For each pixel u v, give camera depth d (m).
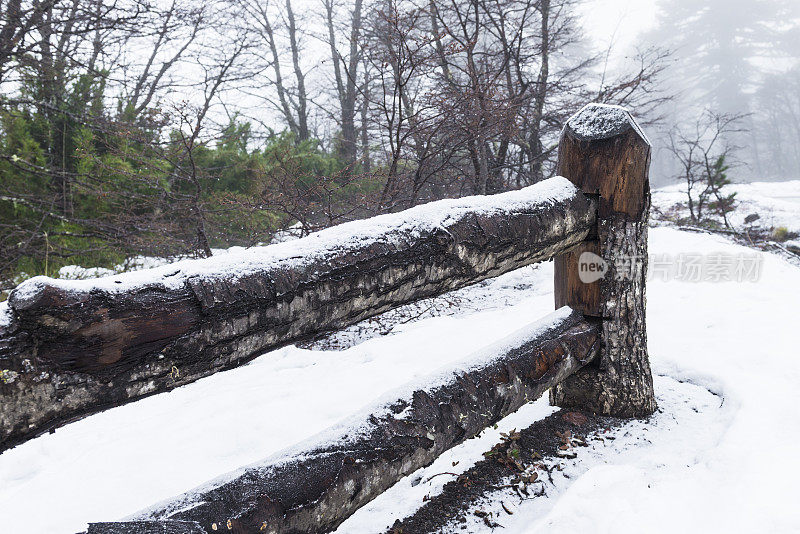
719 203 16.84
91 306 1.07
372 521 2.21
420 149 7.19
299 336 1.48
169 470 3.25
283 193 6.88
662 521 1.93
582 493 2.12
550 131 11.36
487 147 9.24
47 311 1.00
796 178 69.62
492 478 2.43
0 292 6.90
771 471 2.13
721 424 2.75
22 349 0.99
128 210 7.96
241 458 3.35
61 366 1.04
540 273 7.97
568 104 10.98
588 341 2.70
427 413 1.77
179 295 1.21
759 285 5.66
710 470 2.25
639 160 2.70
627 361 2.85
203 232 6.95
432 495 2.35
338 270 1.51
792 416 2.63
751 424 2.57
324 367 4.75
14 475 3.50
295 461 1.41
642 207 2.77
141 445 3.59
